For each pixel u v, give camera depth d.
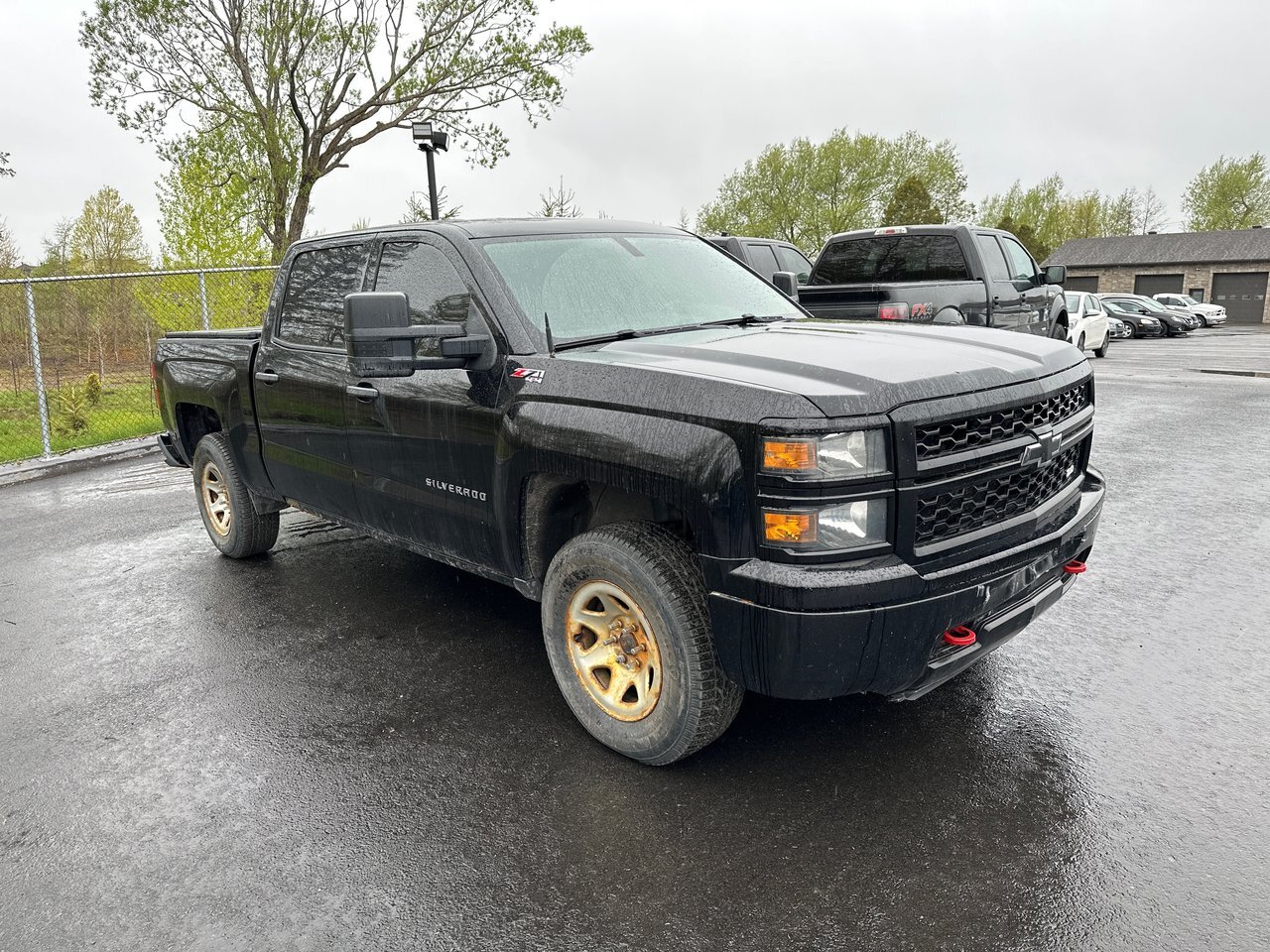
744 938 2.36
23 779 3.26
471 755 3.33
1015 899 2.47
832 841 2.75
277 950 2.37
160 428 12.10
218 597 5.11
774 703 3.66
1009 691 3.70
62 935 2.45
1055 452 3.08
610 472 2.94
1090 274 53.84
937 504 2.73
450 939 2.39
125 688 3.98
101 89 20.12
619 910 2.48
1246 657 3.96
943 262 9.93
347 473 4.32
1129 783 3.02
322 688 3.92
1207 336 33.16
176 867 2.73
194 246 15.95
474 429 3.47
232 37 20.62
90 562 5.92
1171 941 2.30
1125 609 4.56
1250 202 65.06
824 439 2.54
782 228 60.84
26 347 17.25
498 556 3.60
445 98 22.48
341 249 4.34
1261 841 2.69
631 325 3.67
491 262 3.58
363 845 2.81
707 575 2.74
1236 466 7.87
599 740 3.31
